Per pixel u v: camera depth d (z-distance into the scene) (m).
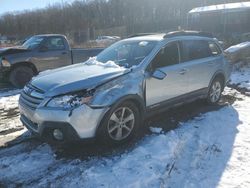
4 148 4.99
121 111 4.82
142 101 5.10
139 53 5.53
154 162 4.42
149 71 5.27
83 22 70.69
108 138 4.70
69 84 4.52
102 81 4.63
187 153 4.76
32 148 4.96
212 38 7.05
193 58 6.33
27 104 4.71
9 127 6.05
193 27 22.92
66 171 4.24
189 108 6.84
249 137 5.30
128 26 52.69
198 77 6.37
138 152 4.70
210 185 3.94
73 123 4.31
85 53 11.40
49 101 4.41
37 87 4.73
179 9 61.72
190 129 5.64
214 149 4.88
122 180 3.98
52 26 70.88
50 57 10.56
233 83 9.52
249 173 4.21
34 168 4.34
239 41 17.36
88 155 4.64
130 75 4.96
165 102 5.63
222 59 7.12
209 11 21.92
